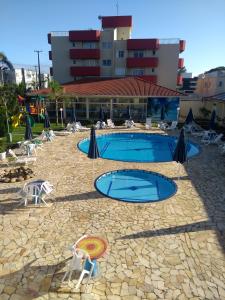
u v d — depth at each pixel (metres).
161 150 23.95
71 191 13.45
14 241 9.33
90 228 10.19
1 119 25.55
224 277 7.82
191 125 29.50
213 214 11.35
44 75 82.69
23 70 90.50
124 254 8.73
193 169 17.08
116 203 12.24
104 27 53.72
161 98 35.62
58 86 33.53
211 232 10.03
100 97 35.50
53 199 12.52
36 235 9.70
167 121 36.59
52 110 37.66
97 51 48.34
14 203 12.02
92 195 13.03
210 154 20.45
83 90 36.91
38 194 11.86
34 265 8.20
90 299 7.00
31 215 11.04
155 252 8.85
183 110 41.56
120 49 48.97
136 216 11.12
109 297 7.08
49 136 24.70
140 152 23.30
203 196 13.09
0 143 21.56
